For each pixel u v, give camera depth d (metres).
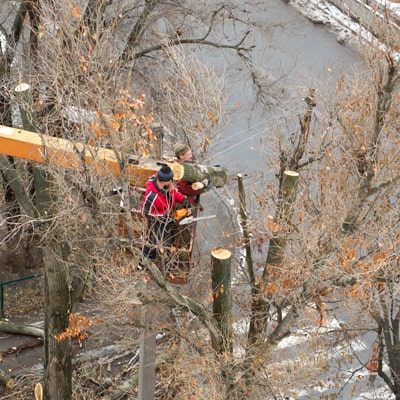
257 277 37.06
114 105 27.86
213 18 53.62
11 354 49.12
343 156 36.22
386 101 31.69
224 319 31.42
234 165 61.94
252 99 66.44
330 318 45.88
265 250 50.62
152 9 50.19
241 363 33.66
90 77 28.94
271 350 34.34
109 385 46.12
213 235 48.44
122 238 29.22
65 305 39.12
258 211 41.41
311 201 35.72
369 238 35.72
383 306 39.78
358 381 46.59
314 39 73.12
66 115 31.75
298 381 39.97
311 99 35.53
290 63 69.12
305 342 42.19
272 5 77.50
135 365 47.22
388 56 30.64
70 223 31.47
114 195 30.09
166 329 35.38
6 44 46.97
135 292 30.17
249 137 64.25
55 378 41.22
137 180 29.73
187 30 56.31
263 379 34.41
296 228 33.19
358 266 33.03
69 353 40.91
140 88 48.53
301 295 32.84
